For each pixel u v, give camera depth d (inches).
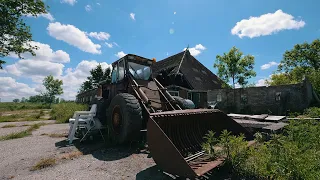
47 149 167.5
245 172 98.2
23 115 637.9
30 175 108.3
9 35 403.9
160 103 172.2
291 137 133.5
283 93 404.5
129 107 150.9
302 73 831.1
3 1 359.6
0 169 119.1
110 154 146.4
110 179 100.9
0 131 289.3
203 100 592.7
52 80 1454.2
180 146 127.3
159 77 579.5
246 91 458.6
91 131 190.2
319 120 189.8
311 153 100.7
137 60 207.6
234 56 691.4
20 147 177.5
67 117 428.8
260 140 144.9
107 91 241.4
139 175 105.6
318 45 825.5
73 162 130.0
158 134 95.5
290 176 82.7
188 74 599.2
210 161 104.9
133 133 150.0
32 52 446.3
